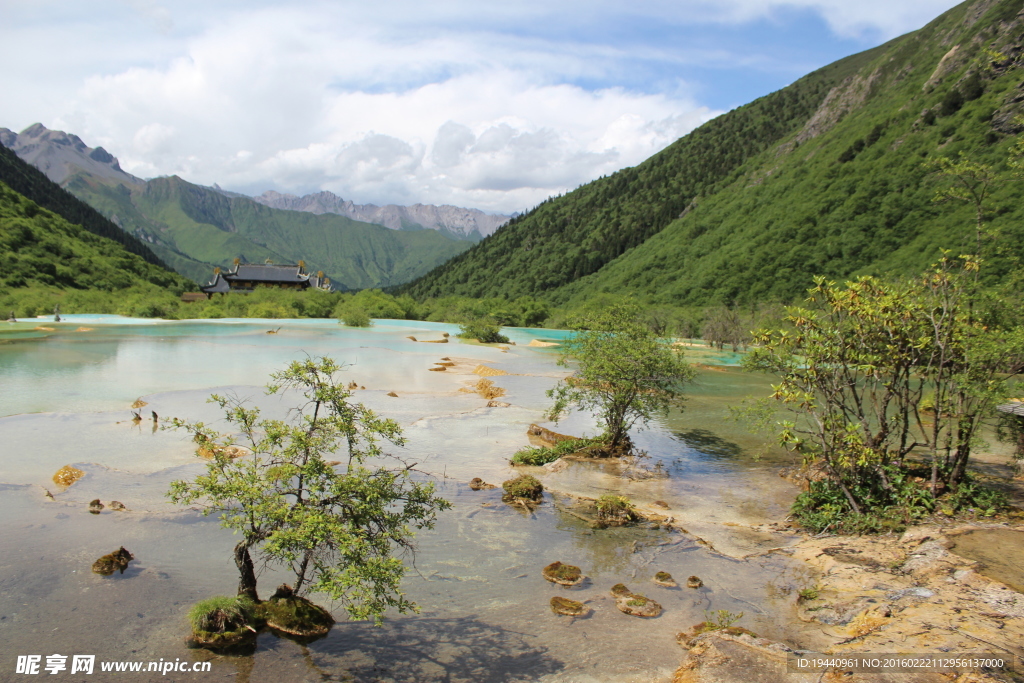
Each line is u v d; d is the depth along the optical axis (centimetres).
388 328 6912
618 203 18100
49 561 935
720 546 1091
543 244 17562
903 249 7094
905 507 1166
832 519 1175
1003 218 2769
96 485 1271
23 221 9706
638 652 744
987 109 7500
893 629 736
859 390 2644
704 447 1861
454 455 1644
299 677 679
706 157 18312
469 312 9162
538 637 780
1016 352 1177
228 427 1791
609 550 1067
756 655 688
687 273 10369
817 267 7881
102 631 757
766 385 3130
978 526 1066
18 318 6419
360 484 776
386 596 756
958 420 1228
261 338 4875
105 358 3247
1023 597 790
